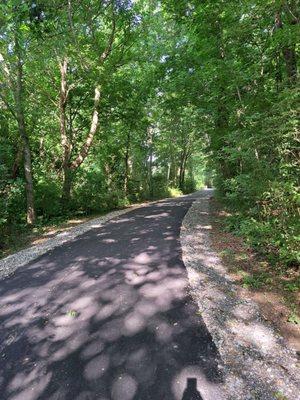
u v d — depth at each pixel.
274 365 3.35
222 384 3.09
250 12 7.69
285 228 5.64
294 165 5.51
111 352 3.65
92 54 16.19
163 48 17.73
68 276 6.18
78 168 17.83
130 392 3.04
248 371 3.27
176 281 5.57
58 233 11.23
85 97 18.28
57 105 17.06
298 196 5.09
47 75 16.52
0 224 10.95
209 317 4.31
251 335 3.89
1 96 12.84
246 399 2.90
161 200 25.36
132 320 4.32
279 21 7.51
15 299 5.27
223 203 15.06
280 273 5.61
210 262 6.55
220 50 9.86
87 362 3.50
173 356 3.53
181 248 7.64
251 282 5.36
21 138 13.09
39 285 5.83
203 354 3.54
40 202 14.02
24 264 7.30
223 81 9.39
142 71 19.69
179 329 4.05
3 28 9.55
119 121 21.64
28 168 12.88
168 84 14.77
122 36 17.25
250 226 6.55
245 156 6.69
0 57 12.04
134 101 19.50
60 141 18.20
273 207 6.23
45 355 3.66
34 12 8.94
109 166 23.16
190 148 35.69
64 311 4.70
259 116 6.47
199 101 13.11
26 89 15.62
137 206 19.94
